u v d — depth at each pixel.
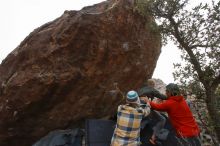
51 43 3.76
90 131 3.57
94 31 3.74
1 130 3.96
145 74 4.34
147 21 4.11
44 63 3.75
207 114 3.78
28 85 3.75
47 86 3.71
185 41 3.70
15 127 3.94
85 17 3.74
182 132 3.38
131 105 3.28
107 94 3.99
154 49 4.35
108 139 3.58
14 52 3.93
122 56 3.96
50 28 3.87
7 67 3.94
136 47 4.05
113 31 3.87
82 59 3.76
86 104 3.94
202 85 3.71
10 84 3.80
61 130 3.89
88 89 3.88
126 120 3.23
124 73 4.07
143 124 3.54
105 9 3.95
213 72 3.67
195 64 3.67
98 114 4.07
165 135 3.48
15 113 3.84
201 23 3.70
